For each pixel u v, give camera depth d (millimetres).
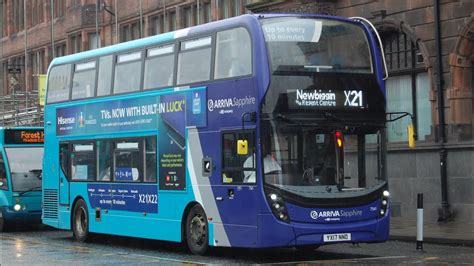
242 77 14117
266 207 13555
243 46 14195
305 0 26328
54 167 20469
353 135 14164
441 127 22672
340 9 26047
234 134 14312
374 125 14328
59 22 46188
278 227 13469
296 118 13688
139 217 16969
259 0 28391
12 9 53438
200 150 15188
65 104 20000
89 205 18891
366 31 14672
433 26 23000
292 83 13766
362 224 13977
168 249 17344
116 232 17750
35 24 50125
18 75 51281
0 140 23625
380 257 14773
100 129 18484
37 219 23594
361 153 14188
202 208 15180
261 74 13664
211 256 15422
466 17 22141
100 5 42562
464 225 21156
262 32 13812
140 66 17219
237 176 14211
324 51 14148
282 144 13633
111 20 41812
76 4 44000
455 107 22438
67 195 19812
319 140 13867
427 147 23016
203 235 15188
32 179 23609
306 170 13711
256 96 13703
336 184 13867
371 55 14602
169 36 16438
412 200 23547
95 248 17750
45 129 20953
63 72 20281
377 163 14336
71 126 19703
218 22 15062
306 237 13539
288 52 13859
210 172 14891
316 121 13805
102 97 18453
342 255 15438
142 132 16953
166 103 16219
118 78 17953
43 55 49000
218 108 14742
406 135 24203
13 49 52469
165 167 16188
